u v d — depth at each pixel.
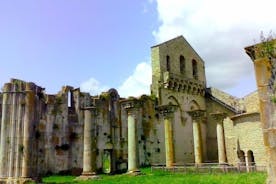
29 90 25.45
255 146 36.44
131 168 30.95
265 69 11.70
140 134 44.78
